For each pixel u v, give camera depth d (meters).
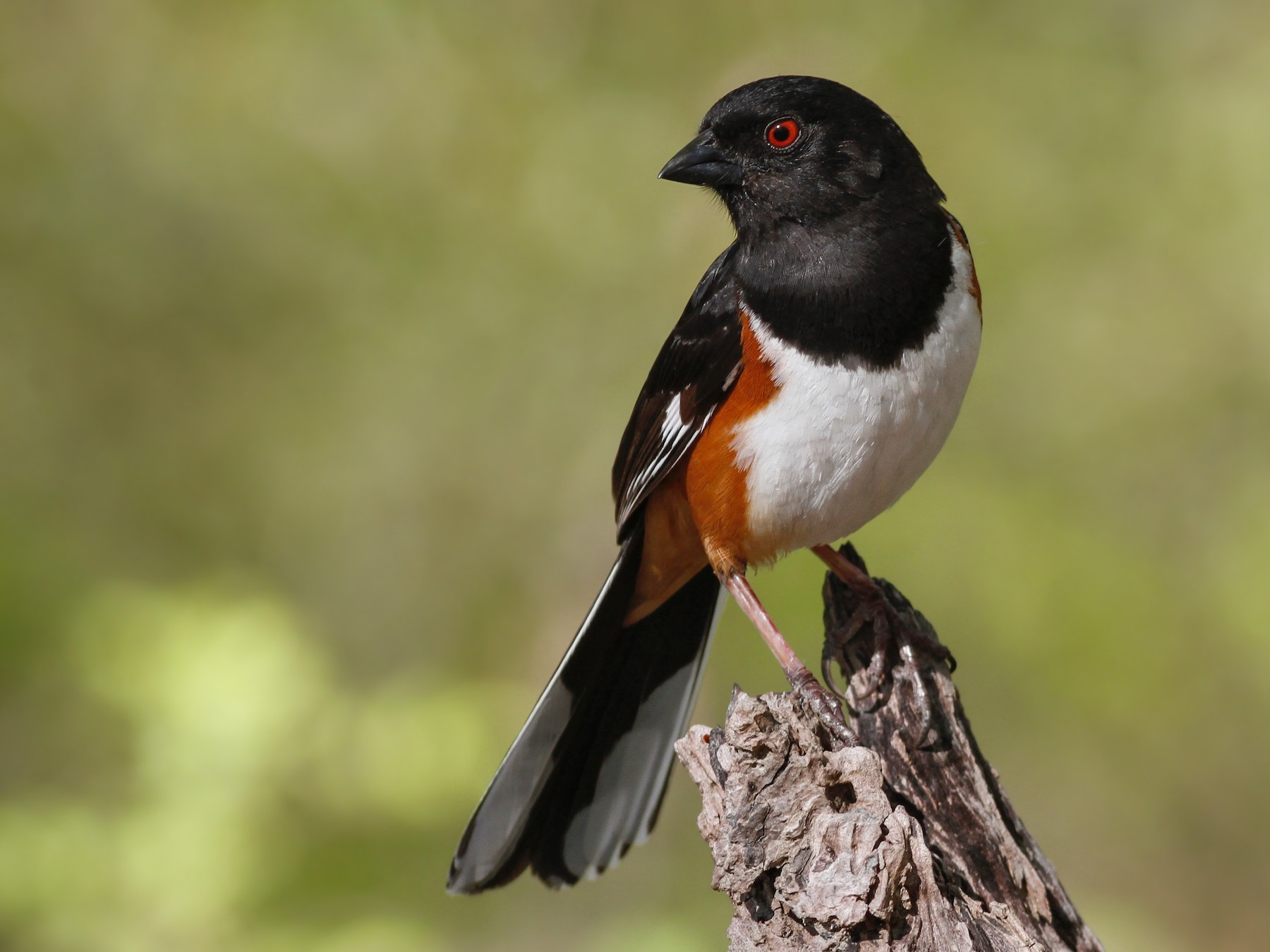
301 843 8.55
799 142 5.71
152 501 13.64
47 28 13.45
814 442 5.69
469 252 13.52
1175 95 12.84
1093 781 11.99
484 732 9.02
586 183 13.45
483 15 13.91
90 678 8.73
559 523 13.38
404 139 13.55
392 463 13.78
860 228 5.66
